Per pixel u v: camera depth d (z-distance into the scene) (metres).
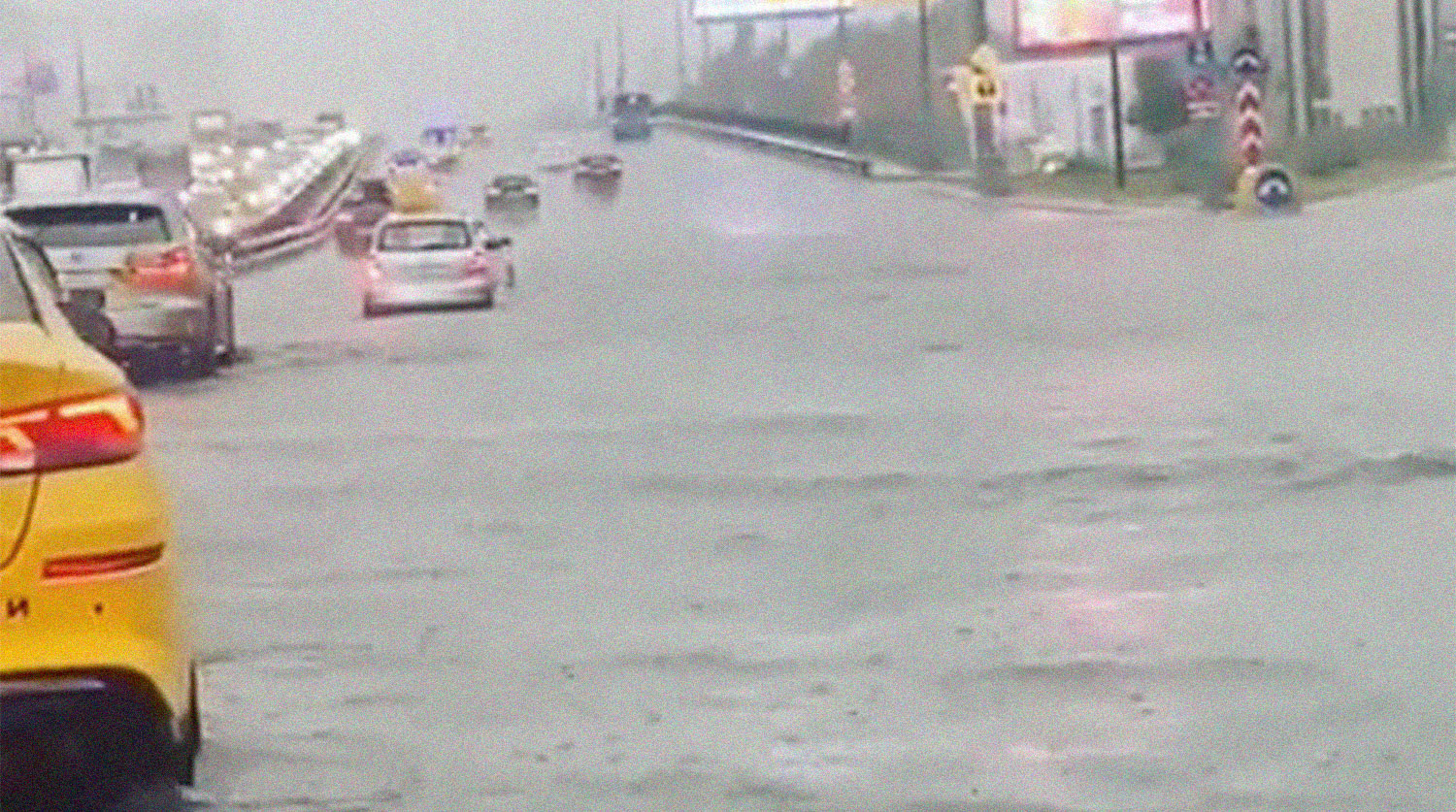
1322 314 55.34
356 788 16.48
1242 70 114.06
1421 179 125.19
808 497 29.97
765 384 45.62
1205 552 24.81
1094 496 29.12
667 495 30.59
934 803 15.64
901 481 31.05
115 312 49.62
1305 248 84.00
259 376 52.16
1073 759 16.66
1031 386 42.91
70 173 123.19
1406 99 151.00
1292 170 129.62
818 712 18.30
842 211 141.88
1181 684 18.81
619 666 20.22
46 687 13.98
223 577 25.31
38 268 17.69
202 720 18.31
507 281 83.25
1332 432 34.03
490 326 67.81
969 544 25.94
